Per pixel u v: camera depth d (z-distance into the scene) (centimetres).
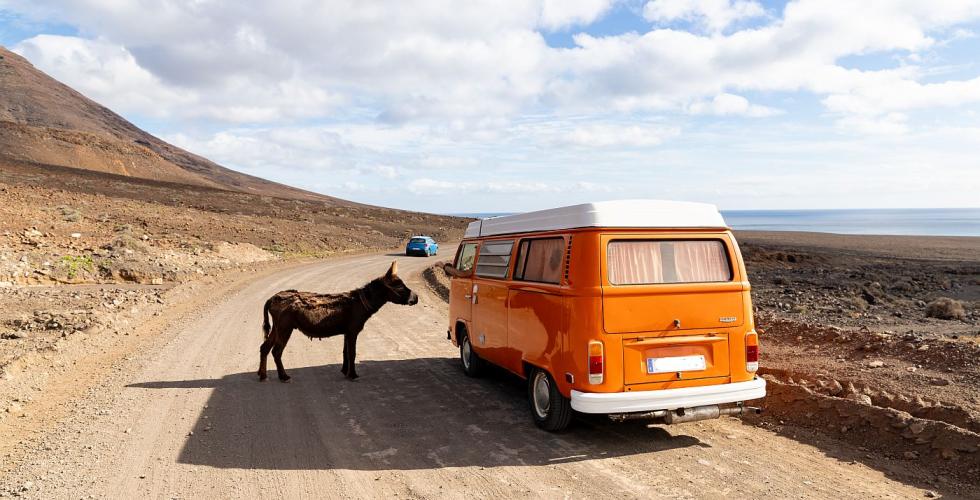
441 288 2144
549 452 569
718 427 640
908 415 556
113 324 1240
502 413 704
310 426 652
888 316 1645
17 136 13900
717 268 590
